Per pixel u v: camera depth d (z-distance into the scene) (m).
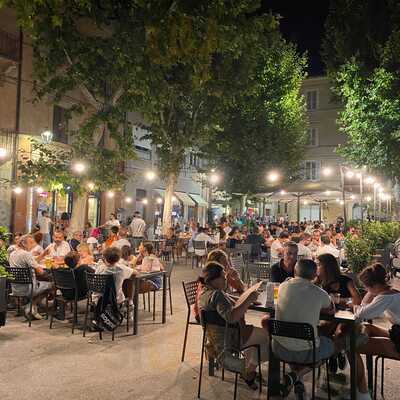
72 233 14.77
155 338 7.13
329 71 20.98
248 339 5.21
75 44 13.64
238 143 24.61
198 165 33.00
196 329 7.68
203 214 34.06
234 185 25.25
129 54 12.91
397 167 18.08
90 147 14.63
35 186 14.76
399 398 5.05
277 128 25.12
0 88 17.03
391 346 4.77
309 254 10.54
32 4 7.24
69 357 6.16
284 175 26.17
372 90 17.08
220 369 5.79
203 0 7.41
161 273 8.07
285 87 25.06
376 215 23.11
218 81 16.98
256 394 5.05
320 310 4.66
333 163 38.56
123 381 5.34
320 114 39.28
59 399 4.81
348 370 5.89
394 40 16.64
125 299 7.66
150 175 21.56
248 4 14.27
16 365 5.81
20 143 17.58
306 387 5.32
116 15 13.76
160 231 23.92
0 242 7.09
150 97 13.88
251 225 21.95
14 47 17.42
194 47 7.38
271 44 18.83
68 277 7.66
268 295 5.32
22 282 7.86
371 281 4.95
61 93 14.69
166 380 5.40
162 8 6.96
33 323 7.97
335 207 40.22
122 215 23.88
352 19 19.16
